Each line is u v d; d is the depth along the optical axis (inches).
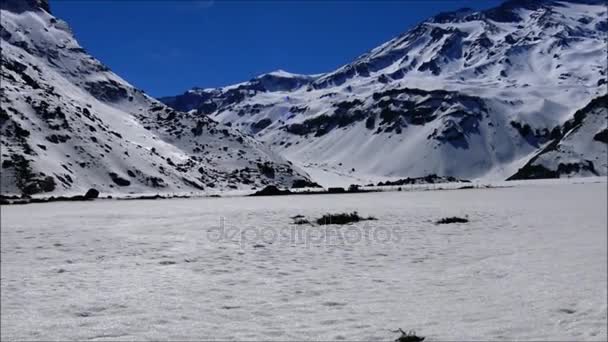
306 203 1728.6
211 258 545.0
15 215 1387.8
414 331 286.7
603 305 331.9
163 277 450.6
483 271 452.8
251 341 277.3
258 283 422.3
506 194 2175.2
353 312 333.4
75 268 499.8
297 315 327.6
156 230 813.2
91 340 283.9
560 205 1336.1
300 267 491.2
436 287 398.3
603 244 596.4
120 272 476.1
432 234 731.4
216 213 1208.8
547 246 588.7
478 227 808.9
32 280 445.1
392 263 506.9
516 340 272.8
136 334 292.5
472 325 299.6
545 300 348.5
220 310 341.1
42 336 292.7
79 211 1535.4
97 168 6141.7
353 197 2306.8
